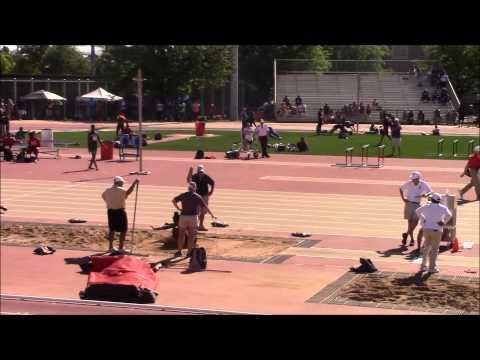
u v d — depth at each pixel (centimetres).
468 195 5559
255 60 18700
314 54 18662
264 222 4512
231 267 3325
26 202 5241
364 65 16762
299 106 14988
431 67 15925
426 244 3222
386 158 8250
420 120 14488
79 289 2875
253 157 8269
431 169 7219
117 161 7925
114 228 3556
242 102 18825
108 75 16438
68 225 4375
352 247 3812
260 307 2608
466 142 10338
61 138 10831
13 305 1577
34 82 15638
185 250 3678
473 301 2727
